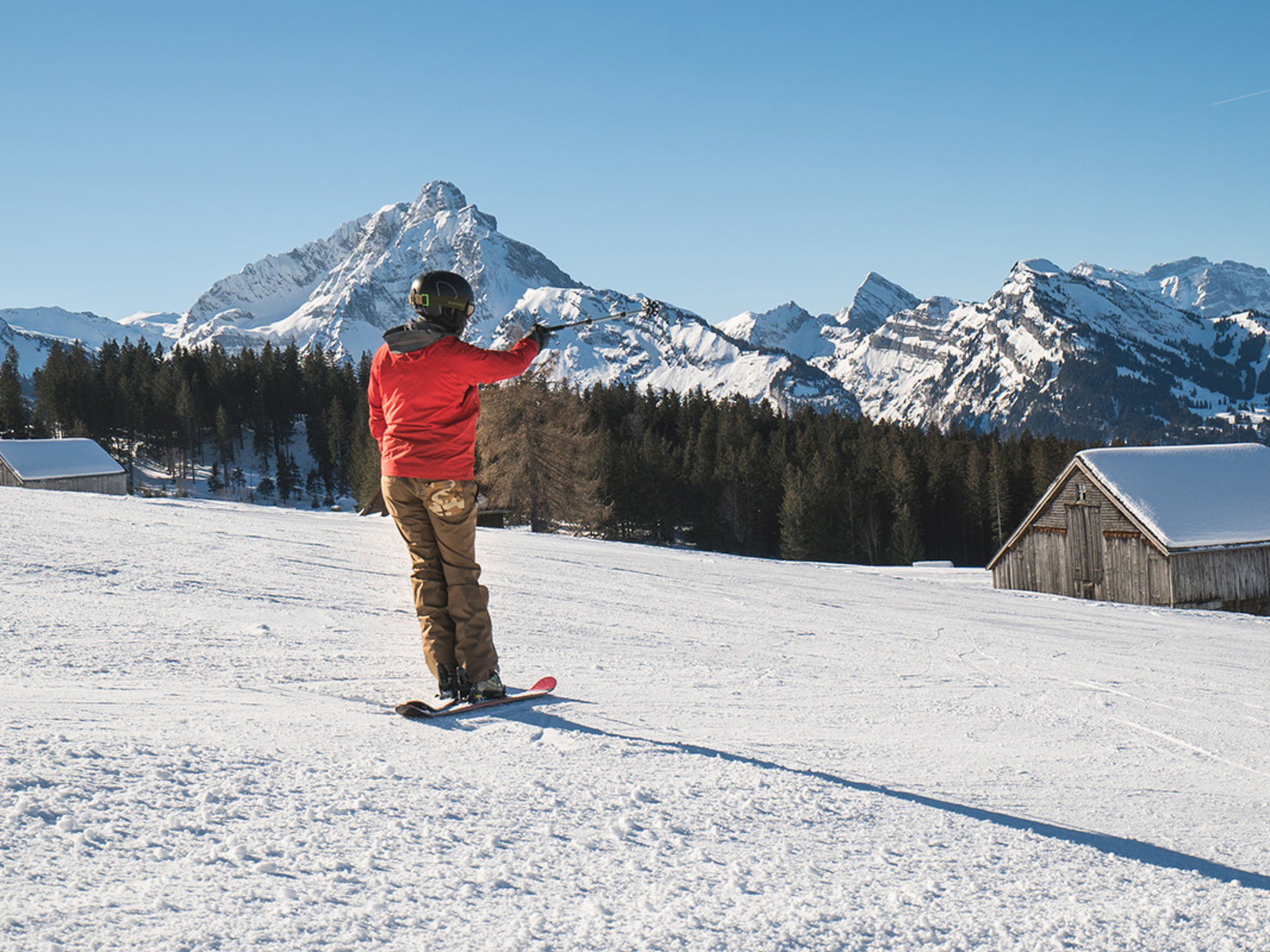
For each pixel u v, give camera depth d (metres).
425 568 3.76
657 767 2.70
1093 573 33.50
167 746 2.46
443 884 1.68
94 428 115.38
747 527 83.94
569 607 9.09
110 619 5.50
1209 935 1.79
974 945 1.64
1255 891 2.09
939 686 6.03
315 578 9.18
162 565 8.81
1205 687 7.37
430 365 3.52
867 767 3.32
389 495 3.67
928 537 87.25
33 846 1.64
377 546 14.09
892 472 84.62
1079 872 2.13
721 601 11.44
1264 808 3.44
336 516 22.86
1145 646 11.30
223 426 114.94
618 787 2.44
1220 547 30.73
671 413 116.38
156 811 1.90
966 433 108.38
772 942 1.55
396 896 1.60
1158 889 2.05
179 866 1.64
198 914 1.45
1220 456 34.50
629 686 4.71
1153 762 4.20
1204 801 3.45
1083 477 33.75
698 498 88.12
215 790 2.08
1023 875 2.07
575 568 14.52
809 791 2.58
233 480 114.06
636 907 1.66
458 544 3.68
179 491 107.56
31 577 7.17
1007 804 2.96
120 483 65.31
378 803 2.12
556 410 53.03
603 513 54.53
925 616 12.09
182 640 4.95
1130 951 1.68
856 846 2.16
